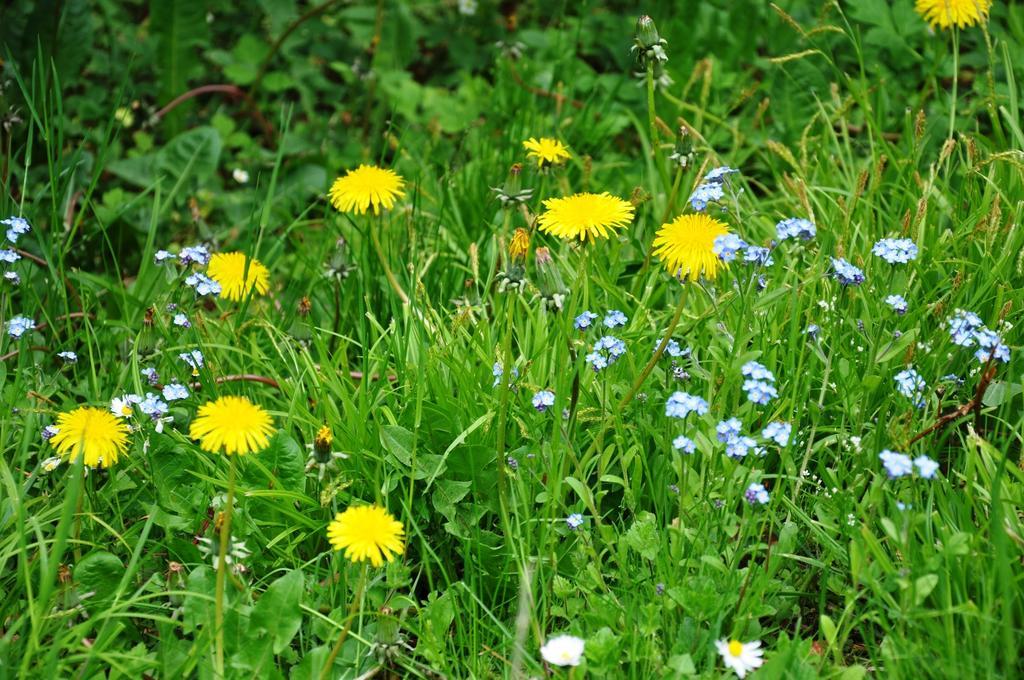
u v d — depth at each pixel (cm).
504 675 277
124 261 474
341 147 538
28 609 277
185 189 482
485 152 492
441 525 317
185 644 279
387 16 564
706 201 329
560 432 294
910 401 306
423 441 320
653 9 548
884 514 291
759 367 286
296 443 313
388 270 375
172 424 333
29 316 386
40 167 475
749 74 510
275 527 312
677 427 317
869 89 471
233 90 548
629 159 507
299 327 370
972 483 275
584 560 295
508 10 624
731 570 275
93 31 531
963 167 402
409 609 303
